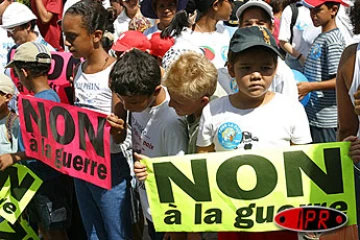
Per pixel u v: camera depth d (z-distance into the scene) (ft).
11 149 14.20
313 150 10.48
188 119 12.13
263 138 10.73
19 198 13.84
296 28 19.85
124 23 23.38
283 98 10.94
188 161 10.80
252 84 10.51
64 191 14.48
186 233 12.91
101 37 13.37
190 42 14.99
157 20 21.31
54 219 14.39
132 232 13.61
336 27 16.61
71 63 16.15
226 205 10.75
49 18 23.81
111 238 13.06
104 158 12.51
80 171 12.90
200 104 11.44
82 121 12.71
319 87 15.66
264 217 10.66
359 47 11.00
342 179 10.46
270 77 10.61
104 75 13.29
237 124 10.86
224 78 14.06
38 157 13.53
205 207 10.82
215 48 15.49
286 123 10.76
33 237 14.69
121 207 13.04
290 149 10.53
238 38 10.69
